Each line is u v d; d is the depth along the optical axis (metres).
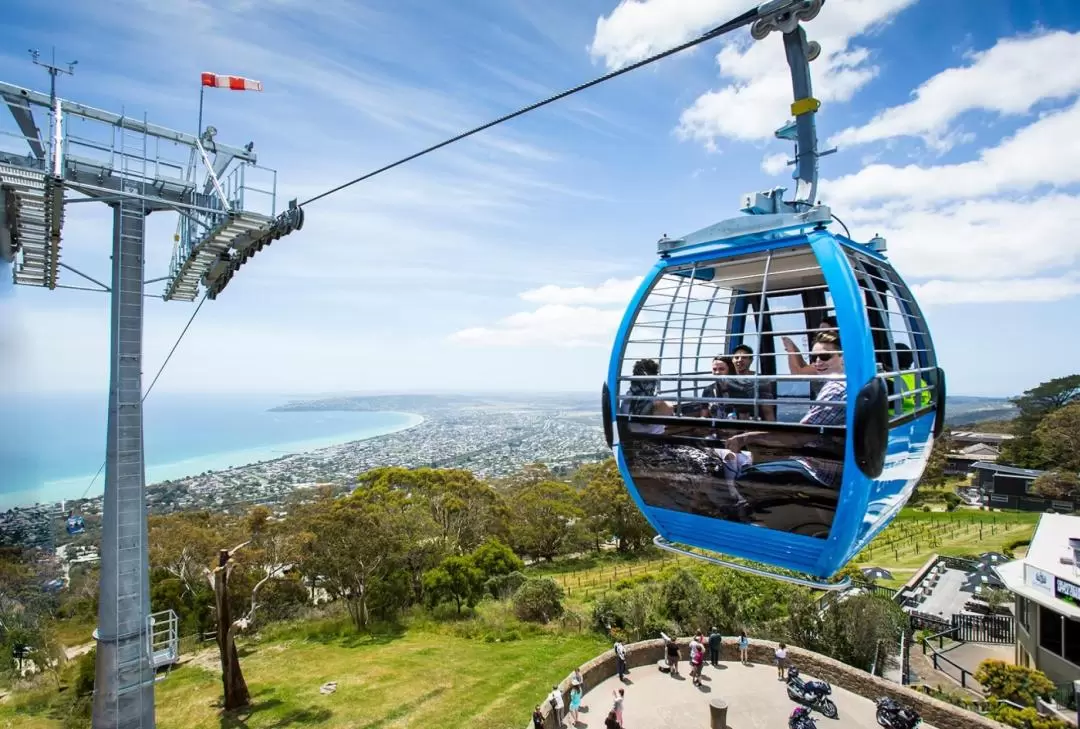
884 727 16.11
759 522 5.28
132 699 15.12
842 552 4.87
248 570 34.94
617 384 6.20
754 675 19.41
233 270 17.52
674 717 16.52
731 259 5.84
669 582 31.31
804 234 5.29
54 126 13.17
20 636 27.88
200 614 33.12
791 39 5.80
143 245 15.50
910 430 5.87
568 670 25.97
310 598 40.47
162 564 34.62
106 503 15.28
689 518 5.84
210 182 16.12
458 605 37.19
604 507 62.59
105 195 14.75
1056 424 68.44
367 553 33.78
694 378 5.39
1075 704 18.25
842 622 24.83
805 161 5.92
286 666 28.02
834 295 4.74
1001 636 26.17
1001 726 15.43
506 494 72.12
